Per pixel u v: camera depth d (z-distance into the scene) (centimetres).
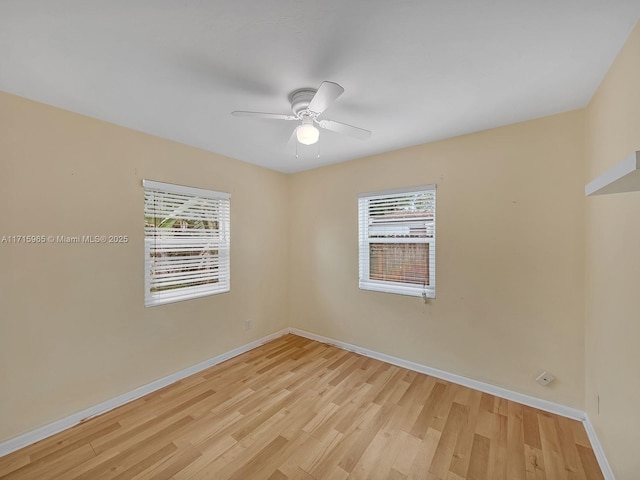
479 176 238
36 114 184
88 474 156
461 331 250
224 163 304
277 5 110
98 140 212
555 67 151
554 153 208
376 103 190
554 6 111
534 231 216
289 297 389
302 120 185
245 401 226
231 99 183
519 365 223
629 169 61
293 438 184
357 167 317
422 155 269
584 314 198
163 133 240
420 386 247
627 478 132
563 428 192
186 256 273
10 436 174
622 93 136
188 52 138
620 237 140
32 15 112
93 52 137
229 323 310
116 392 221
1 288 172
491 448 175
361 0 107
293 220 382
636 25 120
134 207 232
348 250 327
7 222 174
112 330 219
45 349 188
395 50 137
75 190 201
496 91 176
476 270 241
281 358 306
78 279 202
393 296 291
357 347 321
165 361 253
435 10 112
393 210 293
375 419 203
